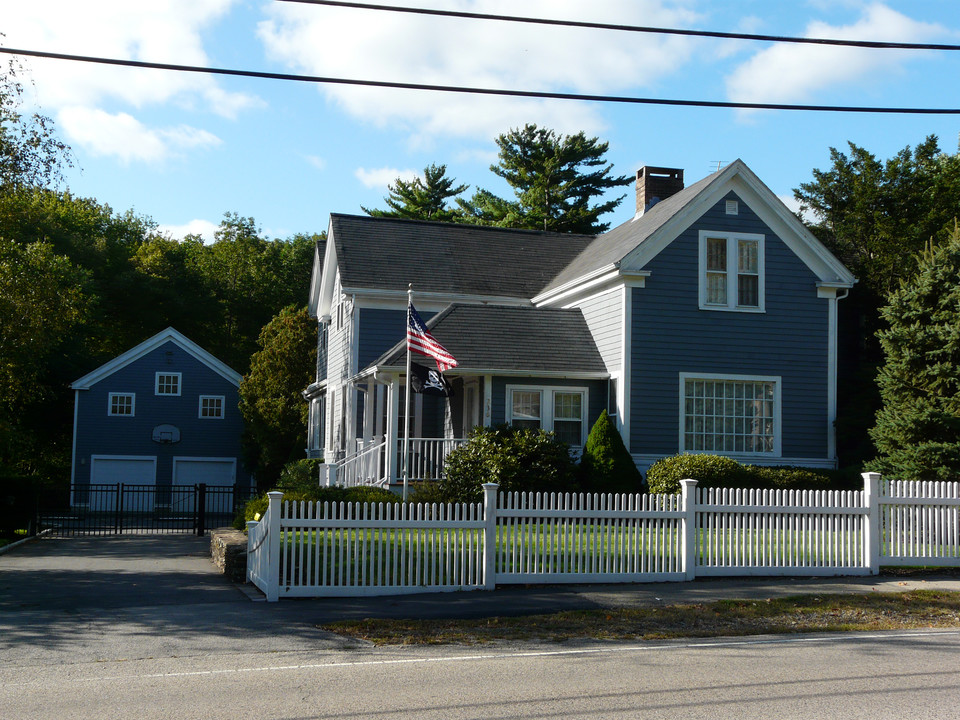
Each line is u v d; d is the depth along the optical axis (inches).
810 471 897.5
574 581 535.2
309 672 334.0
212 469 1856.5
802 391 980.6
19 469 1919.3
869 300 1127.6
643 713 274.7
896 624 442.3
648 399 936.9
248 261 2586.1
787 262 987.3
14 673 334.0
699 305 957.8
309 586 494.6
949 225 1143.6
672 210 992.9
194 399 1859.0
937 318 901.8
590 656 363.9
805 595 505.4
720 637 408.8
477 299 1155.9
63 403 1983.3
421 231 1277.1
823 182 1331.2
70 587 552.4
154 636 402.3
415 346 800.9
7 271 933.8
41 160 909.8
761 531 571.2
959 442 796.0
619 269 934.4
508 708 281.1
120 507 1216.2
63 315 1011.9
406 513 534.6
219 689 307.6
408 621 435.2
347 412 1135.6
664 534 552.1
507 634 410.0
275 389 1642.5
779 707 282.0
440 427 1112.8
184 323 2421.3
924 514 598.9
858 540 584.1
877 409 973.8
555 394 957.8
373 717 270.8
